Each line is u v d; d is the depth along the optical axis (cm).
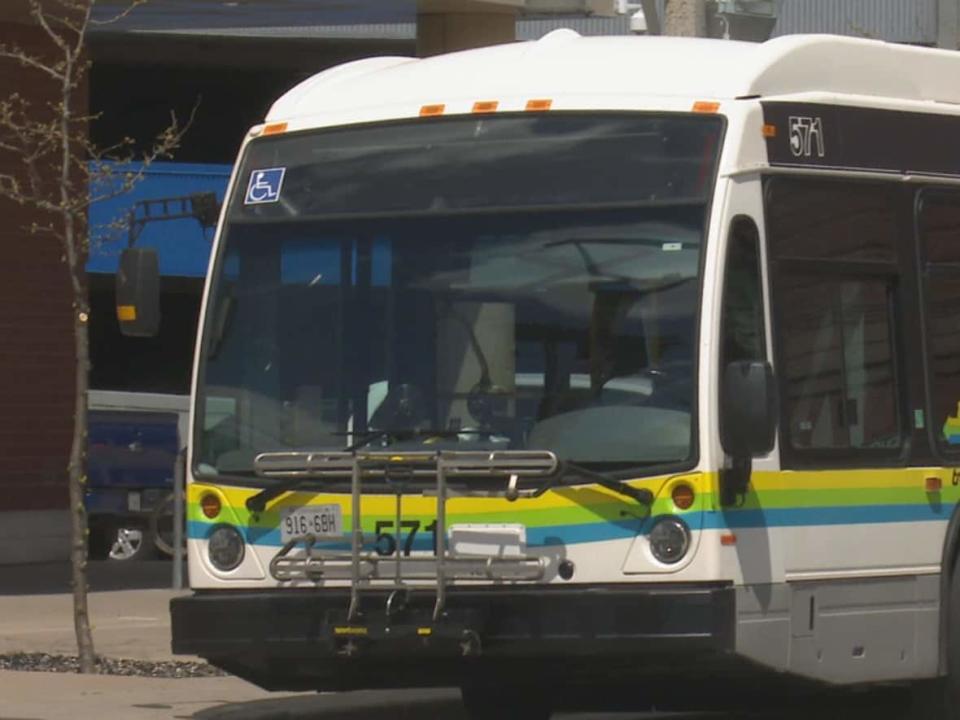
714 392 2797
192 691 3972
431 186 3028
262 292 3098
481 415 2917
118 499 7531
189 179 9131
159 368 10662
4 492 6744
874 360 3102
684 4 4872
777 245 2942
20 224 6669
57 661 4400
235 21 6781
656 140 2920
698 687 3177
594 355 2870
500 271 2950
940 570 3184
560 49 3141
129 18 6625
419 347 2978
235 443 3058
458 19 6162
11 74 6462
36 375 6794
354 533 2903
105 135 12044
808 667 2930
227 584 3025
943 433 3206
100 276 9844
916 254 3194
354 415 2995
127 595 5825
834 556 2978
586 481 2817
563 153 2962
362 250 3044
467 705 3584
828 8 10250
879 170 3136
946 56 3366
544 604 2812
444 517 2866
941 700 3234
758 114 2936
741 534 2820
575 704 3478
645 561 2789
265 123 3209
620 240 2892
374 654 2909
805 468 2941
